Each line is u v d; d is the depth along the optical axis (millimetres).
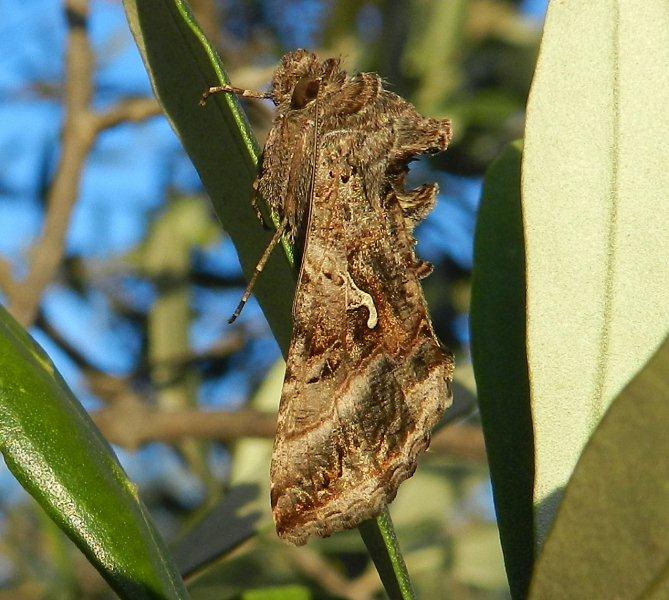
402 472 76
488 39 175
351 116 79
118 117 123
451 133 81
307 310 78
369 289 79
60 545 121
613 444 61
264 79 128
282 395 77
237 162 74
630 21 75
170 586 67
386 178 80
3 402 67
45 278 122
